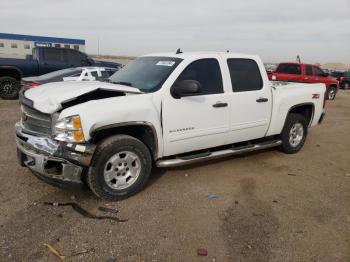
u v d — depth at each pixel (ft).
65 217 11.73
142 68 15.84
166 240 10.67
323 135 27.55
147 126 13.33
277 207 13.38
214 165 17.93
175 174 16.28
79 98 13.14
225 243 10.67
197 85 13.29
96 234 10.79
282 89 19.20
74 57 43.78
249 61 17.33
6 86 38.86
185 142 14.73
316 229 11.83
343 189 15.64
